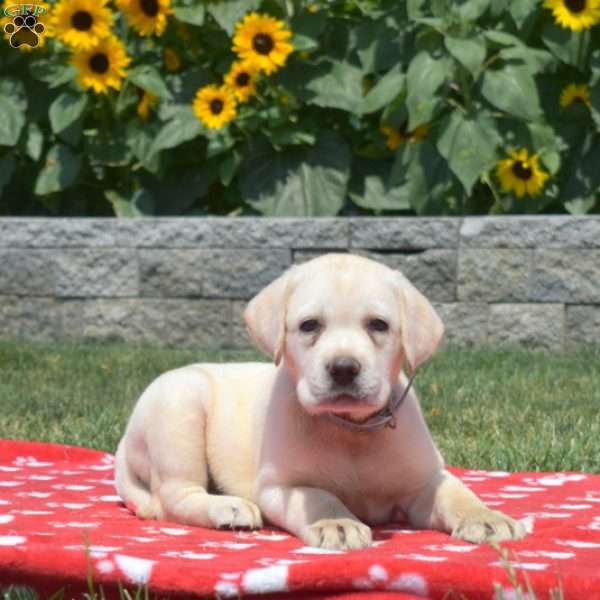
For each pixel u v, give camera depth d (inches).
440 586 117.3
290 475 153.9
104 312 400.5
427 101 384.8
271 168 416.8
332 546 138.3
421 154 400.8
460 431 257.1
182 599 120.0
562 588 115.8
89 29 400.5
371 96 400.5
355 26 428.5
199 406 166.7
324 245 384.8
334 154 415.2
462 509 148.9
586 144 403.5
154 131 420.5
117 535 147.4
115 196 427.5
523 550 137.2
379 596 118.0
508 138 398.6
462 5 398.0
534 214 402.0
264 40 400.2
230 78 404.5
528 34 402.6
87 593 122.9
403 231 378.6
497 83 386.6
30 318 406.3
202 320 395.2
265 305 154.7
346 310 145.9
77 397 305.0
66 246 401.1
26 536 140.4
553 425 254.2
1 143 419.5
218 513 154.1
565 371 328.5
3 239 405.7
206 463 167.5
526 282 372.8
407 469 154.4
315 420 152.6
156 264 396.5
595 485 196.9
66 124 411.2
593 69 394.6
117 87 402.6
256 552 135.4
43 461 230.2
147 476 171.5
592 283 368.5
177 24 427.2
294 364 150.0
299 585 118.2
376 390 143.1
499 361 345.4
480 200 409.7
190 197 428.8
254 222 388.5
